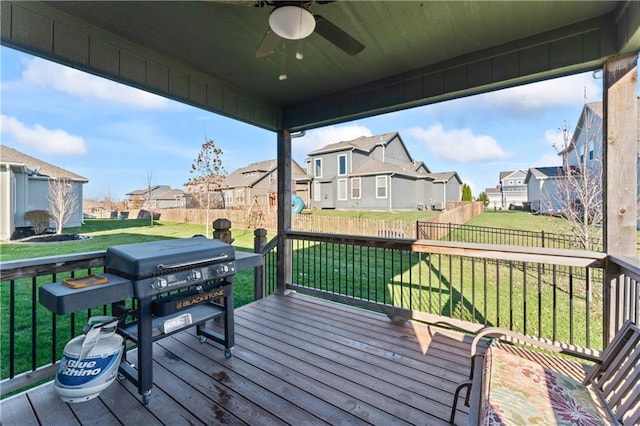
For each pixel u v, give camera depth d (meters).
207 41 2.67
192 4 2.17
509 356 1.92
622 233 2.32
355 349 2.75
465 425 1.81
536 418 1.37
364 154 19.86
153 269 2.03
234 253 2.63
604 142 2.38
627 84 2.29
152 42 2.68
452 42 2.69
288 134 4.38
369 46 2.75
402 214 16.69
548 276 5.71
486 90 2.95
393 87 3.35
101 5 2.20
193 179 15.19
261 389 2.17
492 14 2.30
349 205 19.25
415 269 6.51
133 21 2.38
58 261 2.18
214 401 2.04
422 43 2.70
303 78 3.40
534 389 1.58
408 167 21.27
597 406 1.52
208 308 2.68
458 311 4.09
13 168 10.85
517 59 2.68
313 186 20.84
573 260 2.50
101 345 2.05
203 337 2.88
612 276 2.34
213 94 3.43
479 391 1.61
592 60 2.38
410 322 3.34
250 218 13.68
